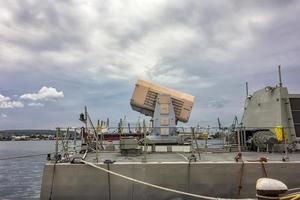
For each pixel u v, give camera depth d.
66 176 13.24
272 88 19.78
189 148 17.89
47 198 13.09
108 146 19.08
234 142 20.20
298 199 9.19
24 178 35.78
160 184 13.49
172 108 18.88
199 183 13.59
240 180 13.73
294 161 14.21
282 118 19.05
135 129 18.64
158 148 17.84
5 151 72.12
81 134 17.78
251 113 22.22
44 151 70.75
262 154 17.41
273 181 7.43
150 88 19.56
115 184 13.34
